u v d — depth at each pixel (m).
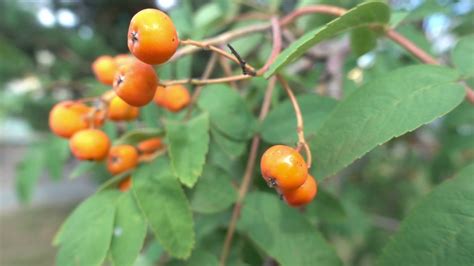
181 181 0.07
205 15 0.13
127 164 0.07
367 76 0.12
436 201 0.05
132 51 0.06
